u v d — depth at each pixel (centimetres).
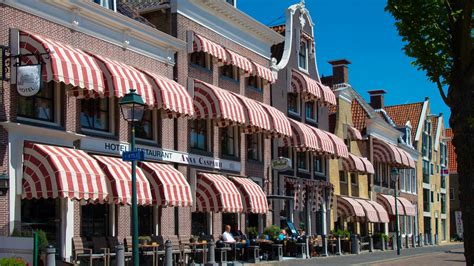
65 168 1822
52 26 1991
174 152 2561
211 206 2634
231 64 2900
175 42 2598
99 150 2156
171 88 2341
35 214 1900
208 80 2847
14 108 1822
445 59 958
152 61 2481
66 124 2012
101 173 1956
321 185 3894
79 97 2045
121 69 2122
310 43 3962
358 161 4353
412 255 3994
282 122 3123
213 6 2859
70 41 2059
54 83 2002
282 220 3441
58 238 1961
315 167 3934
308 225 3738
